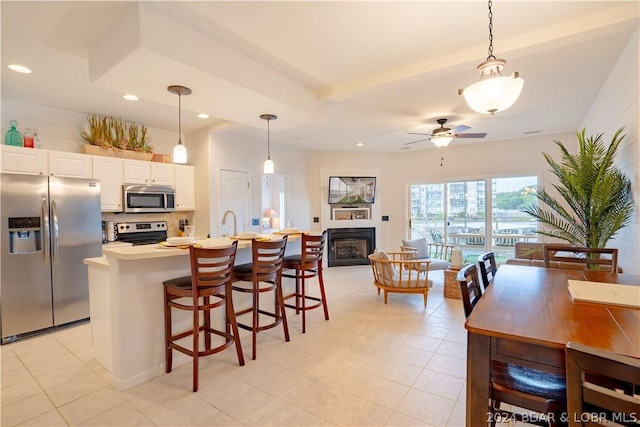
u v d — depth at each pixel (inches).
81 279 139.3
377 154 276.7
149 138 185.5
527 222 225.0
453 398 83.3
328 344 116.9
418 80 113.7
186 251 93.4
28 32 86.7
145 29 76.6
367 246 278.1
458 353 109.0
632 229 105.5
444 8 79.0
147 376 93.9
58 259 132.4
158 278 97.7
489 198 238.2
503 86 71.7
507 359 49.3
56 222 131.4
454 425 73.0
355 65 109.4
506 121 180.7
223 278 96.3
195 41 87.4
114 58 84.7
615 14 81.2
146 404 81.8
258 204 217.9
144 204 169.6
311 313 152.0
